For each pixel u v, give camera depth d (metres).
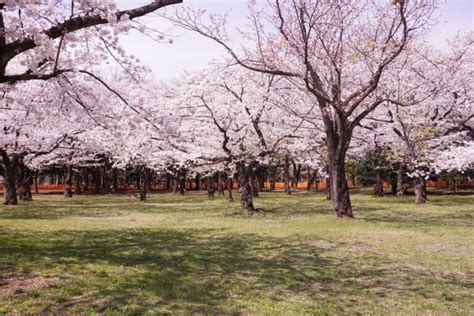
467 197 28.48
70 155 26.34
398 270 7.76
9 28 6.33
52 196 36.00
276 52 14.52
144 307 5.39
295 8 13.16
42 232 12.82
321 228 13.30
